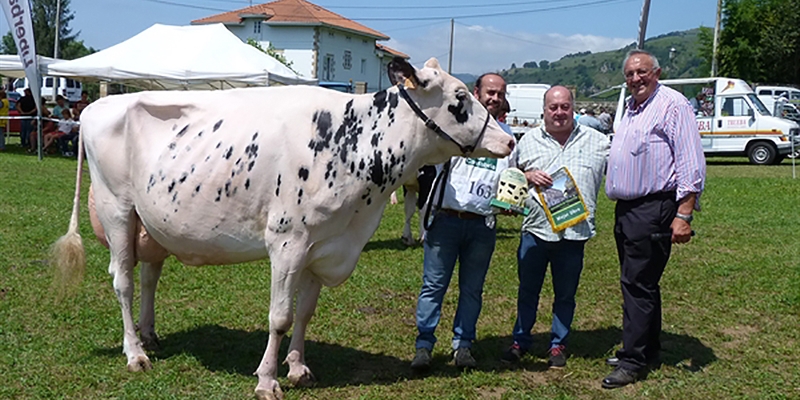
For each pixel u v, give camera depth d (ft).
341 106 15.92
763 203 49.90
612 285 27.22
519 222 41.63
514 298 25.29
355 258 16.66
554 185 18.03
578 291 26.25
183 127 16.62
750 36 175.32
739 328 22.25
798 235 37.55
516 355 19.19
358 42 218.79
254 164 15.62
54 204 41.73
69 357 18.24
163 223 16.70
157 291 24.57
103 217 17.87
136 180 17.03
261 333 20.86
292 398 16.31
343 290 25.50
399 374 18.06
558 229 17.89
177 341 19.95
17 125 97.25
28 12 66.95
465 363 18.30
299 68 202.18
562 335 18.81
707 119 91.35
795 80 173.99
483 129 16.02
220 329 21.12
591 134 18.48
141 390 16.40
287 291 15.76
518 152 18.85
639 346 17.71
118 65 66.64
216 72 66.54
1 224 34.76
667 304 24.59
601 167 18.54
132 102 17.06
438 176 17.52
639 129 17.20
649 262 17.46
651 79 17.16
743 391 17.38
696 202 17.65
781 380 18.01
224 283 25.79
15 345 18.85
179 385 16.89
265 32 203.31
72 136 75.10
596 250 33.78
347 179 15.64
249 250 16.40
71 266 18.28
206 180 16.01
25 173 56.29
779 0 170.91
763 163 88.33
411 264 30.01
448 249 17.74
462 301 18.31
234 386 16.88
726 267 29.66
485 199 17.51
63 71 67.36
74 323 20.86
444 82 15.74
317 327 21.53
